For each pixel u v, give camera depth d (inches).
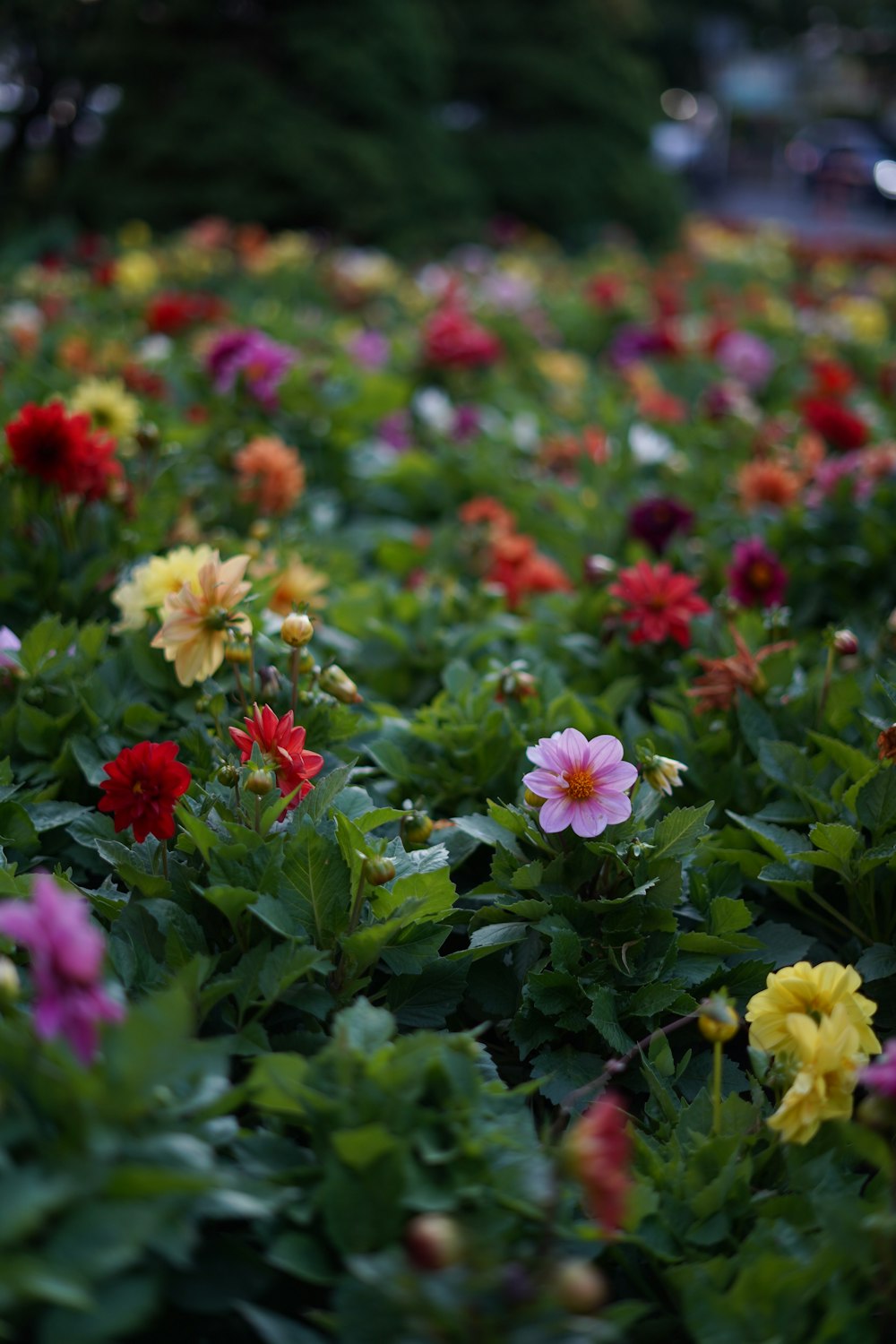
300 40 484.7
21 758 95.6
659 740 100.0
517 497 177.8
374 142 488.7
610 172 604.1
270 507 145.4
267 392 180.1
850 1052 64.7
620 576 112.6
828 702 103.7
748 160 1809.8
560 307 335.0
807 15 1258.6
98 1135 48.1
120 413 139.9
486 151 589.0
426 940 74.3
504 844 81.4
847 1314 55.4
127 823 74.8
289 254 346.0
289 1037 67.2
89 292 276.1
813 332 300.7
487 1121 59.8
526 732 98.0
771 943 87.1
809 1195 62.9
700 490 178.4
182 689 101.3
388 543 153.5
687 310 344.2
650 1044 77.1
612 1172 51.8
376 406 205.0
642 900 79.7
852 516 151.2
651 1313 63.6
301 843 71.0
